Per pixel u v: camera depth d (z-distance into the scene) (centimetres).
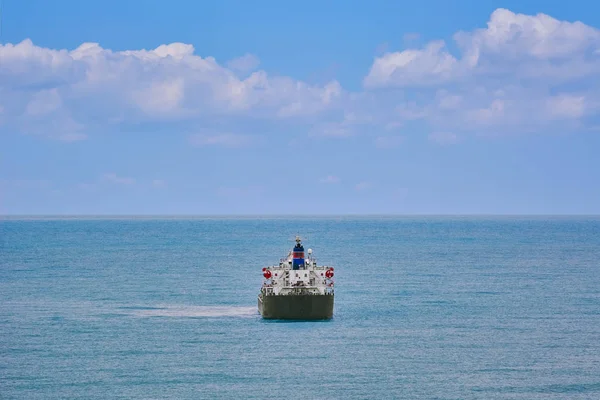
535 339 12056
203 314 14175
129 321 13525
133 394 9325
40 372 10212
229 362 10619
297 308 13238
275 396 9238
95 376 10025
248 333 12319
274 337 12025
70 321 13588
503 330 12725
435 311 14512
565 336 12281
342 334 12262
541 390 9488
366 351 11188
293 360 10706
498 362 10669
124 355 11025
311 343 11650
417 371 10219
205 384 9669
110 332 12550
